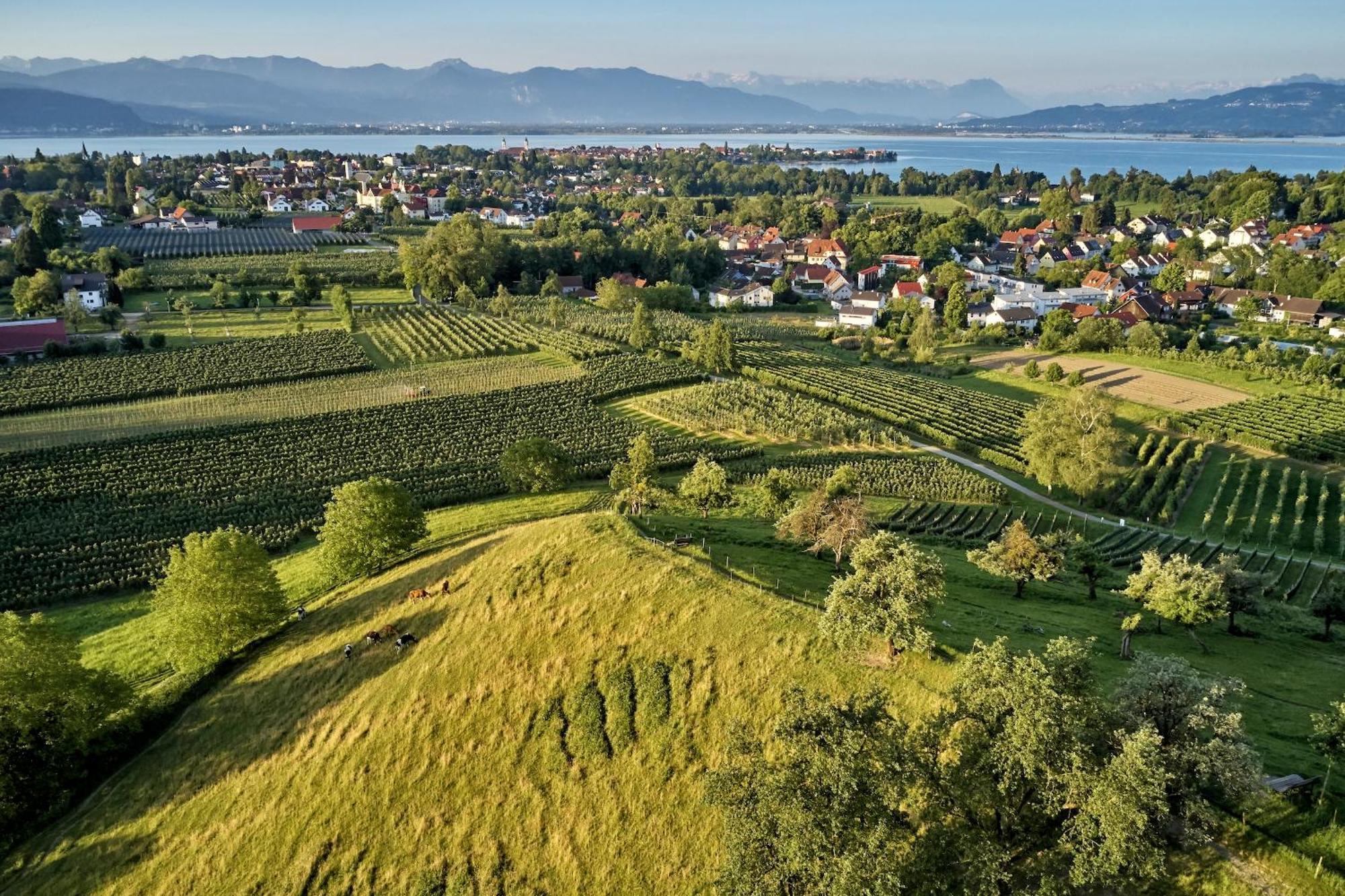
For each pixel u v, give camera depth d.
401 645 60.03
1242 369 161.88
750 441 126.88
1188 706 34.72
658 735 48.28
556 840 45.44
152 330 183.12
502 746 50.44
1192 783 34.59
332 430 127.06
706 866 42.25
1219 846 33.72
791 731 36.00
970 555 71.69
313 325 191.00
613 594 58.06
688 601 55.78
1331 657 60.72
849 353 193.75
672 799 45.34
